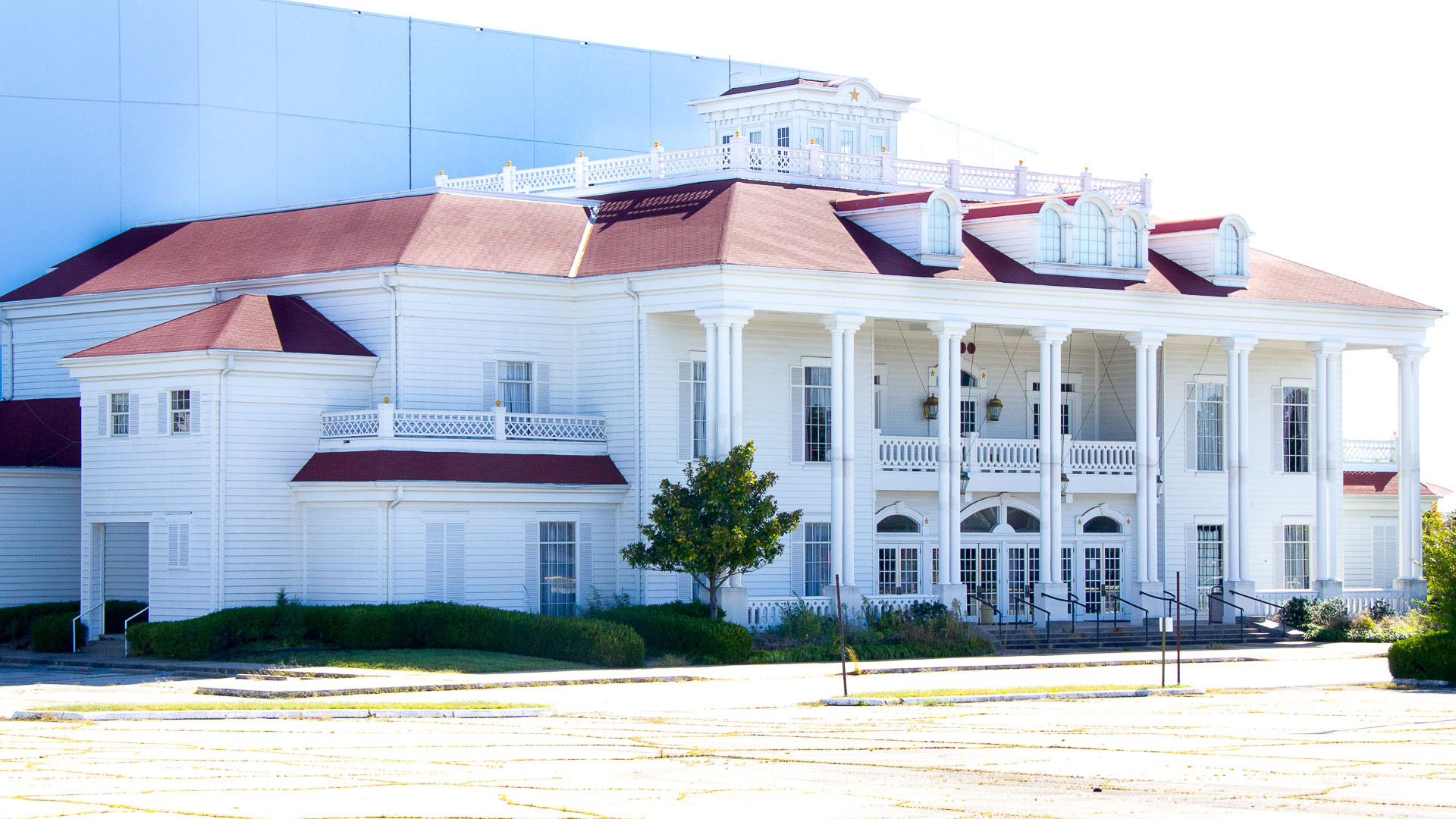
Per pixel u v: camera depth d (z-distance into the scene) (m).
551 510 51.38
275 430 50.44
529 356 53.66
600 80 77.06
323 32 69.75
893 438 57.03
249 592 49.59
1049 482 56.50
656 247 53.56
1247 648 54.81
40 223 63.22
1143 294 57.75
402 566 48.84
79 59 64.31
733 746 30.23
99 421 51.62
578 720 34.31
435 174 72.44
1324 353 61.41
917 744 30.64
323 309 53.56
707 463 48.38
